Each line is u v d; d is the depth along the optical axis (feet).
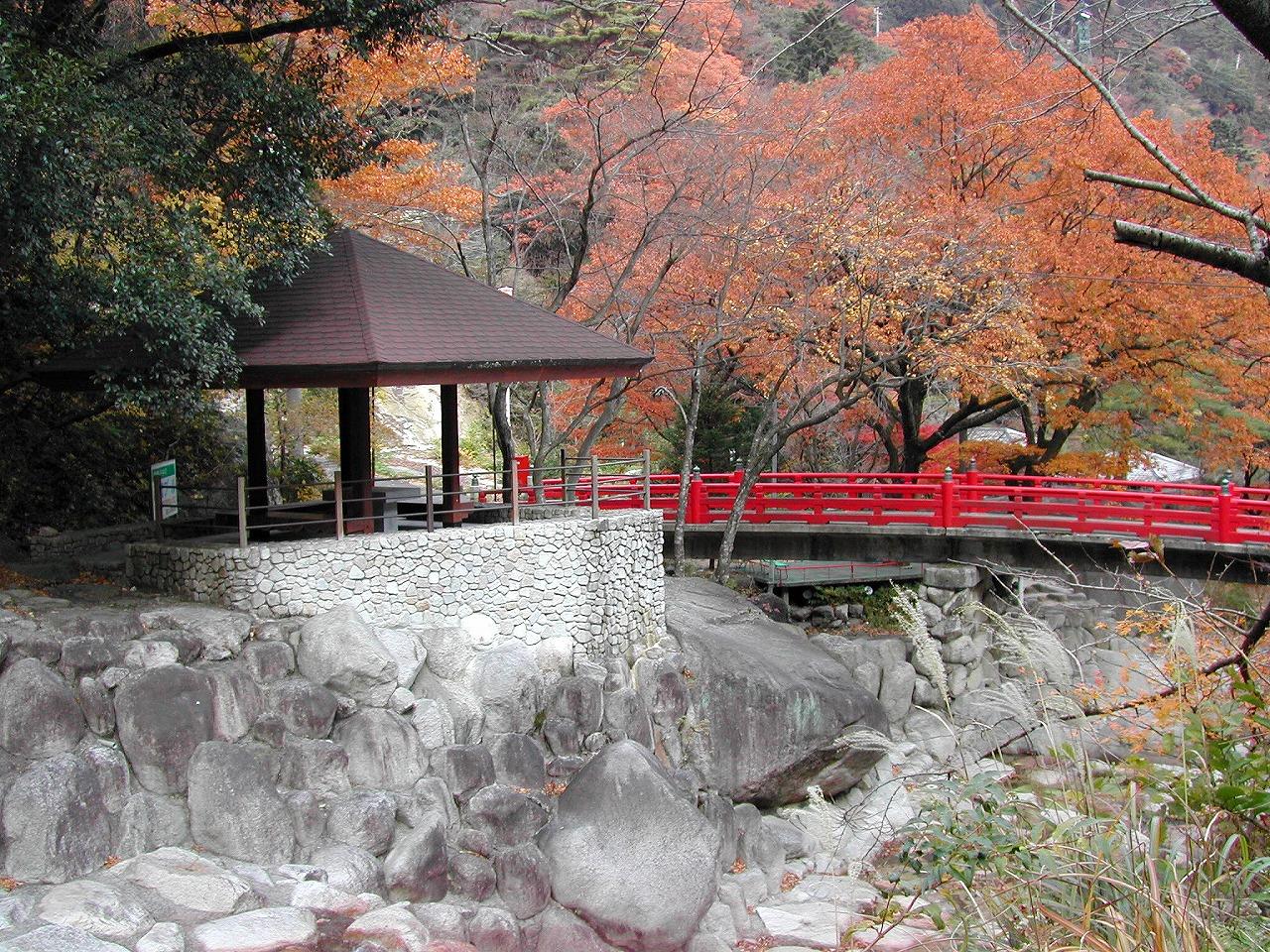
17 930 30.09
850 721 56.34
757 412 96.32
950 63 72.28
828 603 74.59
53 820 33.63
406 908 36.76
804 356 68.28
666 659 54.75
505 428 70.74
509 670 49.01
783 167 71.00
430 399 106.52
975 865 17.31
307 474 74.08
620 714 50.88
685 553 75.15
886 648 66.49
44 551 53.47
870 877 40.42
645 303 70.28
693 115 73.36
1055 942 15.62
